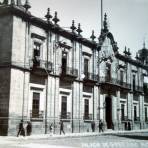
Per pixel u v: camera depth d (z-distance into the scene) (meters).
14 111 25.66
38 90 28.70
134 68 50.12
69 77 32.28
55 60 31.14
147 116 53.41
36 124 28.02
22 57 27.08
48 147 16.34
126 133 36.75
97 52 39.06
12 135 25.20
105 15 41.66
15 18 26.59
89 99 36.59
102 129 35.97
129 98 46.88
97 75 38.25
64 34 32.91
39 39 29.50
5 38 26.52
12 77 25.75
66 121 32.06
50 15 30.75
